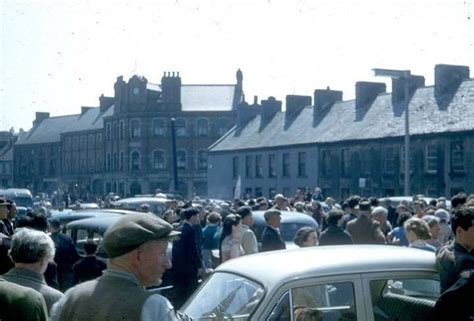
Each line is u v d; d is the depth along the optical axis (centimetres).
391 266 485
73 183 8531
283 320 457
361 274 477
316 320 458
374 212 1159
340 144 4038
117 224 310
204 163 7338
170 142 7319
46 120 9831
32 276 473
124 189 7475
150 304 293
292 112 4903
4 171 10262
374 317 467
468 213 470
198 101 7462
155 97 7406
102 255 1078
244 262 533
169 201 1977
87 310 296
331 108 4512
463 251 471
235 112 7331
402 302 479
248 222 1095
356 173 3906
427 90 3747
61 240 1118
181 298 1065
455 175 3272
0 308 389
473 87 3456
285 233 1405
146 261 308
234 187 5172
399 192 3594
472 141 3189
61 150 8900
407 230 802
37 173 9350
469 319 433
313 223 1464
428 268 492
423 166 3459
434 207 1552
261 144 4856
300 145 4378
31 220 784
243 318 466
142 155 7350
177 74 7344
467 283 433
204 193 7288
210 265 1293
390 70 2159
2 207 1011
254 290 477
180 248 1071
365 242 1020
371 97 4197
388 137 3641
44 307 406
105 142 7888
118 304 292
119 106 7588
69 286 1114
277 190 4634
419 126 3509
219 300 504
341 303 468
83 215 1408
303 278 467
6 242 672
